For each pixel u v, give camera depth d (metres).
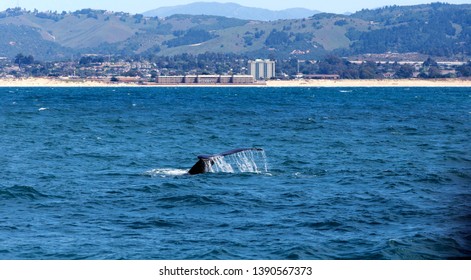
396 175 123.75
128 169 133.75
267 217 89.75
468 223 85.88
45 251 74.50
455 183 116.12
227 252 73.94
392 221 87.31
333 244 76.69
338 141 192.50
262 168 134.00
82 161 146.88
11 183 116.12
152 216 90.44
